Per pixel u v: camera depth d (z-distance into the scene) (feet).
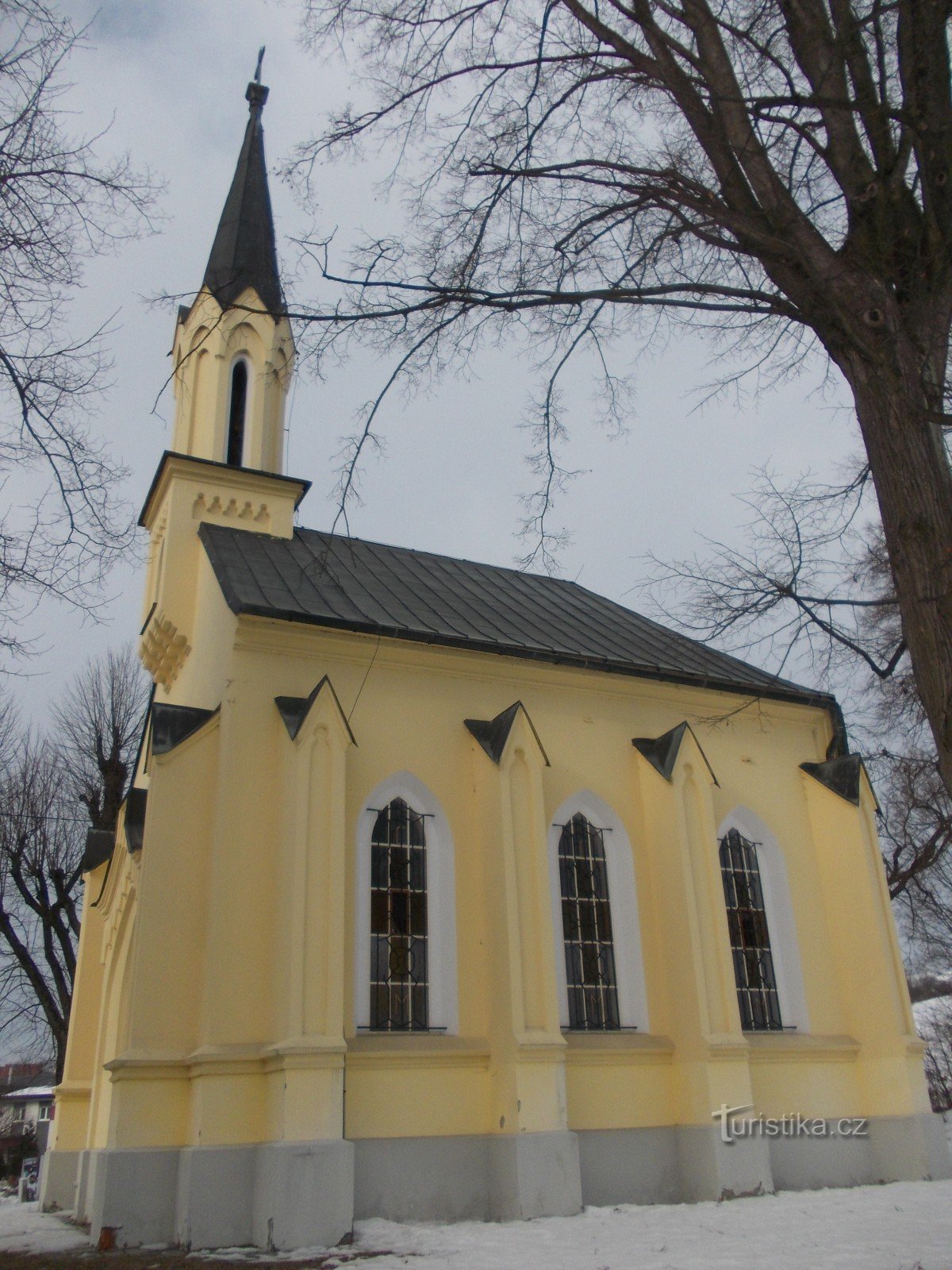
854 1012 56.49
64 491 28.68
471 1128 44.68
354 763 49.39
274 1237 37.58
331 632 50.65
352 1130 42.45
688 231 28.58
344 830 45.01
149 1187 39.88
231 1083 41.01
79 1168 54.44
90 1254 37.68
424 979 47.70
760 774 61.05
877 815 61.16
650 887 54.44
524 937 47.60
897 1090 53.72
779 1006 56.49
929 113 24.48
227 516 65.00
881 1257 29.89
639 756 57.06
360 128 29.91
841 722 63.82
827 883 59.57
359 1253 35.94
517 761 50.78
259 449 69.41
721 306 27.40
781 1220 39.52
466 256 31.01
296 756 45.47
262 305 72.33
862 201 25.46
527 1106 43.93
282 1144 38.81
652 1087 49.57
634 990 52.31
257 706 48.01
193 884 44.88
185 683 58.80
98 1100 54.80
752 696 62.03
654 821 55.01
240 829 45.37
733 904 57.57
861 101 25.72
